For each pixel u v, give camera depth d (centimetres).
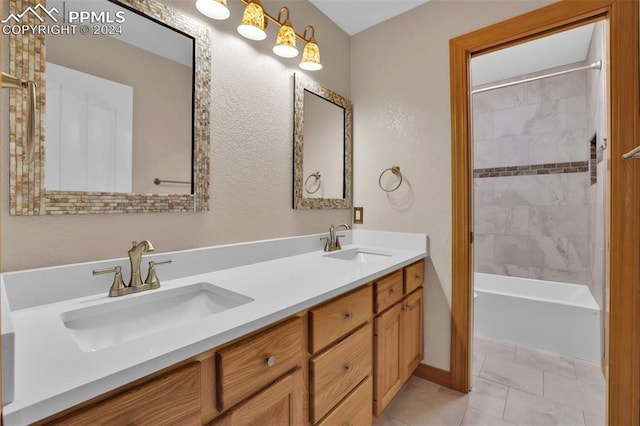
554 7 152
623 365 137
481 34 173
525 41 168
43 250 95
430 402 171
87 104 103
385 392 148
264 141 164
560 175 288
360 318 129
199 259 129
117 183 110
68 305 91
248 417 81
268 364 86
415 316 182
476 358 220
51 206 95
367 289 134
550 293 284
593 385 185
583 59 274
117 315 96
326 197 204
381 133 213
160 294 106
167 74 123
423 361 195
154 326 102
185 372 69
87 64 103
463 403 170
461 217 180
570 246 282
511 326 244
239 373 79
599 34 203
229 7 147
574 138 280
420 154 196
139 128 115
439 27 188
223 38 144
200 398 73
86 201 102
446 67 186
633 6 134
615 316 138
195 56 131
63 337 71
